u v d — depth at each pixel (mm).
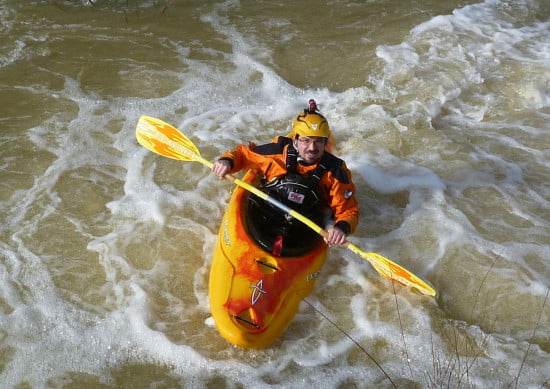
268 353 3980
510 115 6559
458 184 5512
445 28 8117
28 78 6609
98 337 3992
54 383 3711
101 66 6910
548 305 4449
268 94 6707
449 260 4758
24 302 4195
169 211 5055
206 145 5855
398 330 4199
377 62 7309
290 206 4305
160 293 4355
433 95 6730
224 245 4266
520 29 8242
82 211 5004
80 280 4398
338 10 8422
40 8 7914
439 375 3906
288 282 4090
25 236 4723
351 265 4652
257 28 7895
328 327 4199
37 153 5566
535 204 5352
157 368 3850
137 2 8250
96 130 5938
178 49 7355
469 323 4312
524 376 3914
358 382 3855
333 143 5715
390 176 5527
